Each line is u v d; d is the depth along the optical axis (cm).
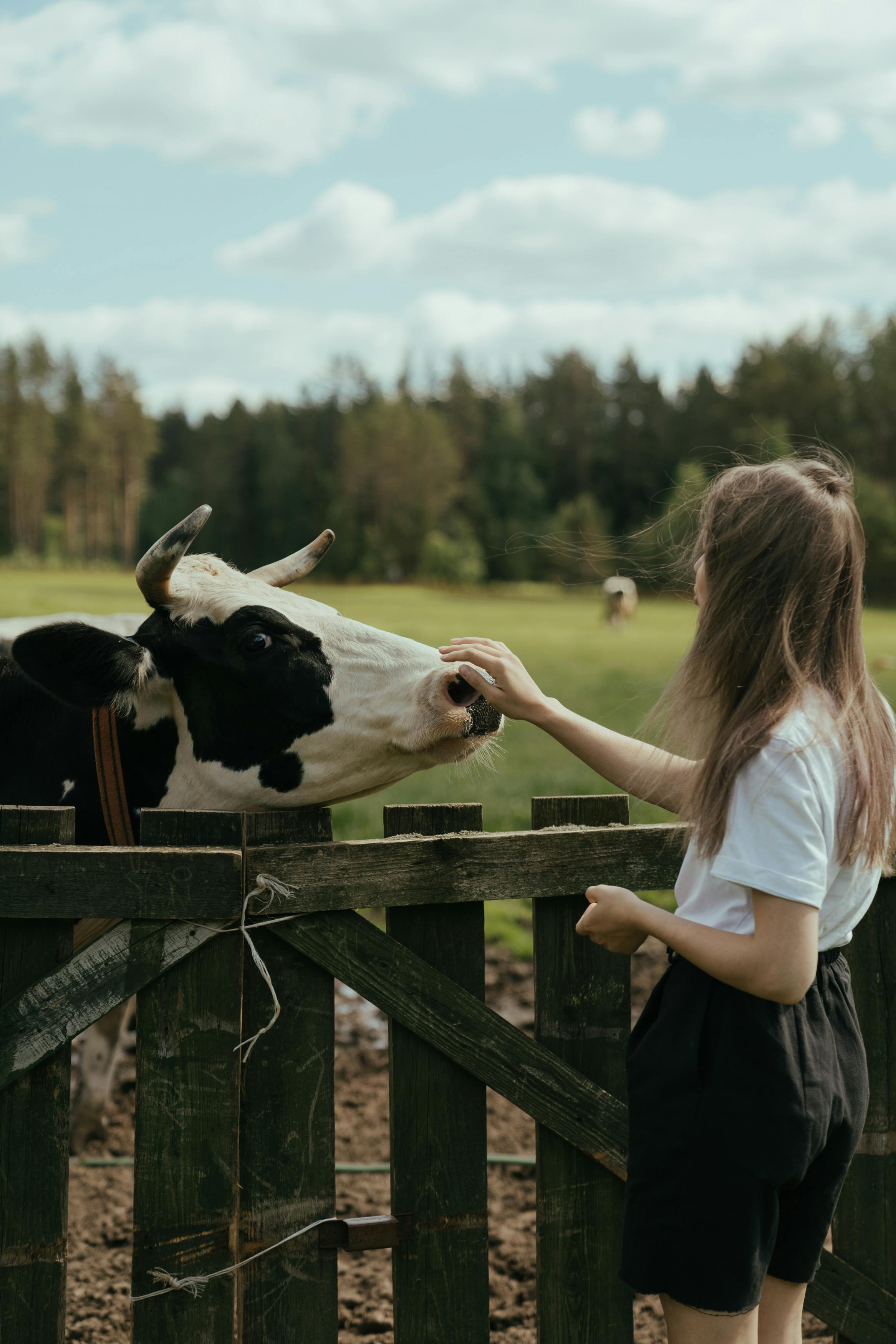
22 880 195
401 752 290
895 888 246
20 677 331
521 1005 514
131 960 198
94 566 9150
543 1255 227
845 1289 241
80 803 312
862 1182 245
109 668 287
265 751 296
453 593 6869
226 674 294
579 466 9462
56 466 9462
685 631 3609
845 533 174
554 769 1002
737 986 164
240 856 199
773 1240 174
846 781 169
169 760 307
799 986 159
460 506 8900
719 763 167
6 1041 195
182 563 317
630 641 2988
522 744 1158
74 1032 197
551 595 6912
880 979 246
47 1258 200
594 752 219
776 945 159
